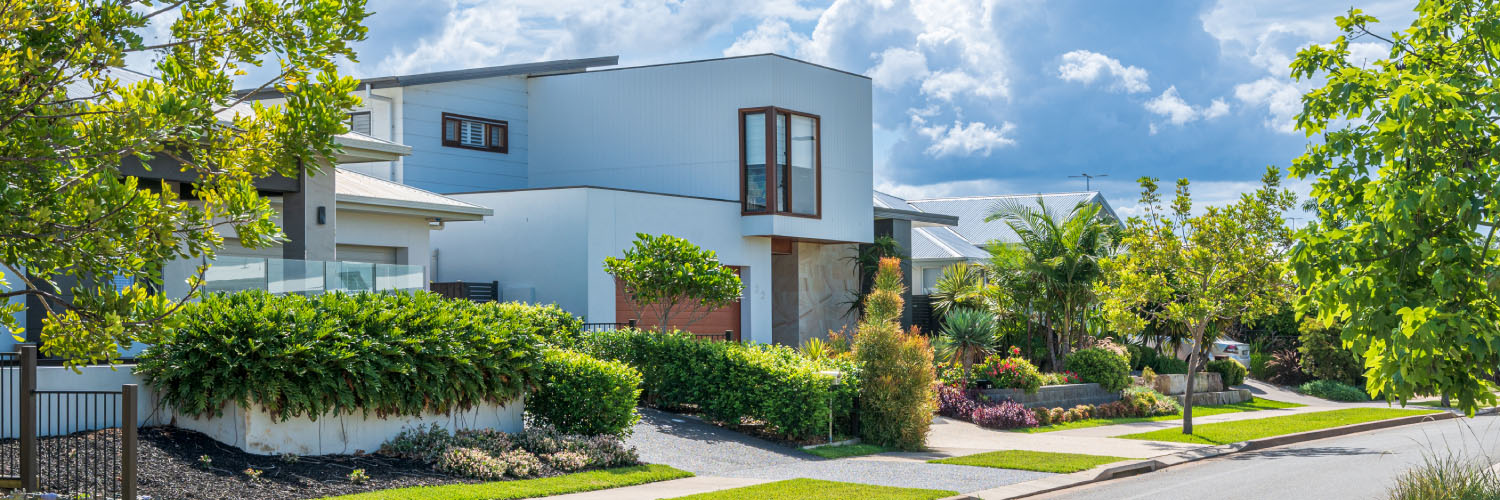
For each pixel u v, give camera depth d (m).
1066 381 27.50
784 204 29.52
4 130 6.46
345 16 7.51
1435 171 7.57
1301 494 13.84
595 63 32.59
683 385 19.59
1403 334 7.28
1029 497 13.69
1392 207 7.38
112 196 6.46
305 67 7.39
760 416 18.52
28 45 6.70
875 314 19.92
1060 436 21.50
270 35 7.26
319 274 16.98
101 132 6.44
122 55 6.76
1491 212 7.31
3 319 7.39
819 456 17.17
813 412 18.05
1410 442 20.80
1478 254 7.31
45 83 6.71
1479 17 7.72
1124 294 22.30
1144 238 22.03
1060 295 29.47
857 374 18.95
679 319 28.20
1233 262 21.34
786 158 29.62
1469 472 11.71
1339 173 7.94
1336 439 22.11
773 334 32.44
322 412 13.21
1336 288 7.65
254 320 13.20
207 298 13.57
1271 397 33.84
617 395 16.08
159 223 6.61
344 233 22.52
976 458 17.00
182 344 13.05
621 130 31.25
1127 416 26.27
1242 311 22.08
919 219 36.34
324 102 7.32
